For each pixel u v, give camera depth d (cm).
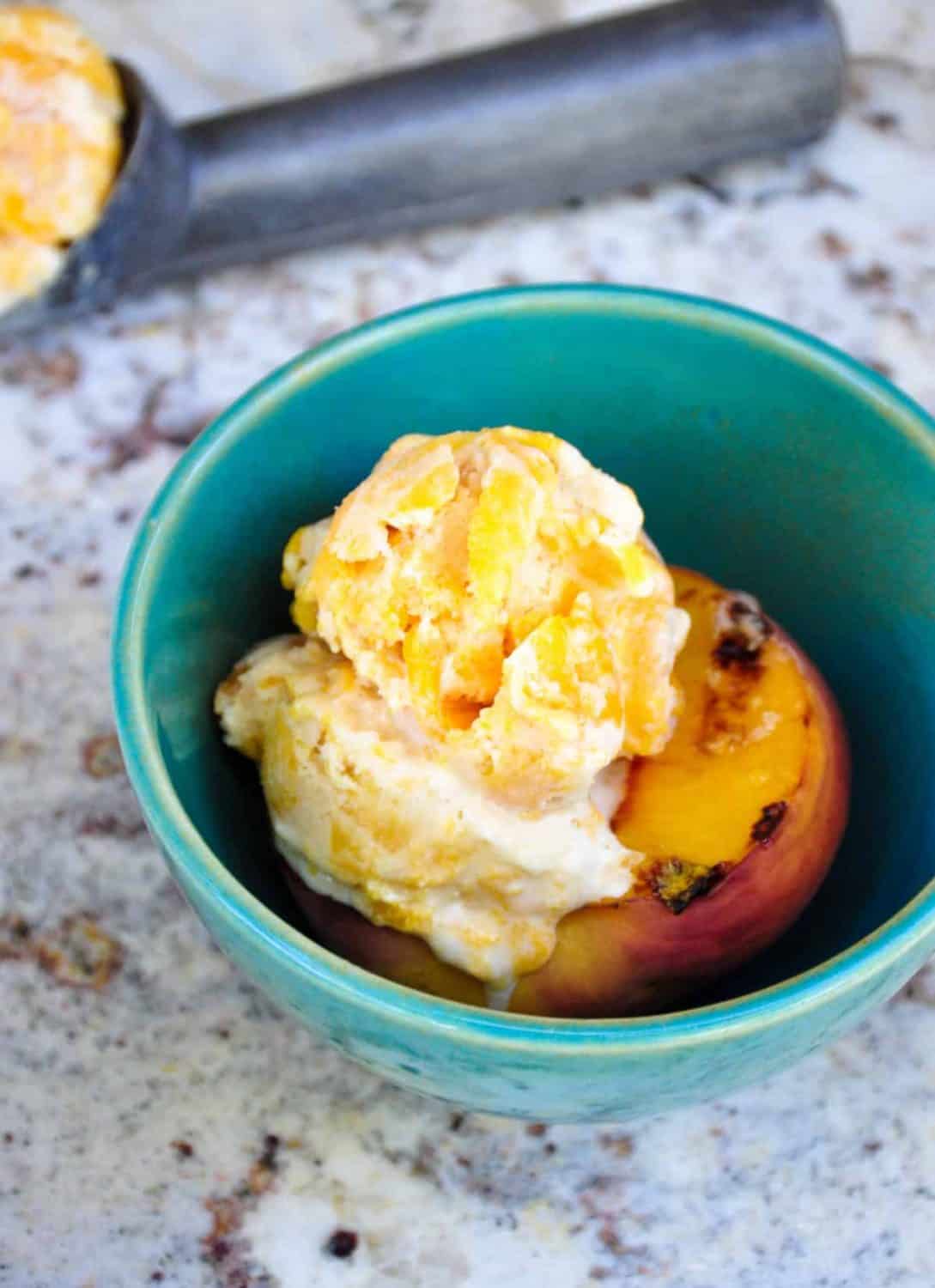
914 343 58
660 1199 48
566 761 45
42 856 52
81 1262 48
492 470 46
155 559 46
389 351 48
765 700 47
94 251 57
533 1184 48
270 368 59
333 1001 43
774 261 60
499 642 46
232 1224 48
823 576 50
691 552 51
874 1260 47
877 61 63
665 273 60
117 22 65
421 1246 48
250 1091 49
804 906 47
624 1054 43
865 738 49
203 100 64
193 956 50
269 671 47
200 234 58
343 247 60
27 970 50
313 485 49
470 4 65
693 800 46
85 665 54
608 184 60
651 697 46
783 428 49
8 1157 48
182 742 47
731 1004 43
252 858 48
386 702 46
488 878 46
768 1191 48
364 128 58
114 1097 49
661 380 49
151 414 58
